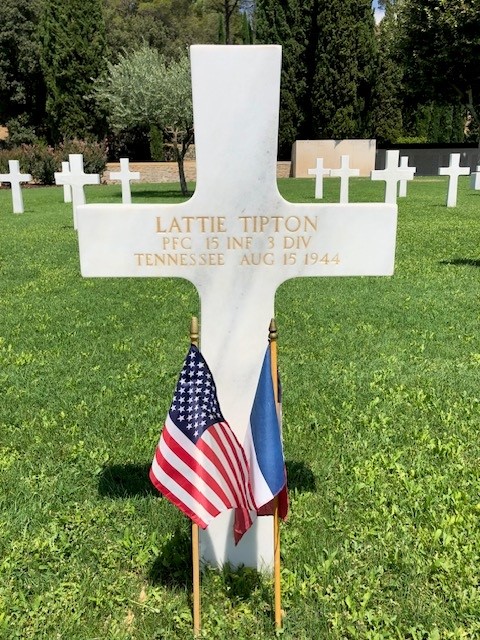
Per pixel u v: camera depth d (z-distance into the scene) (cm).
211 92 111
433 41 1269
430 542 134
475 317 296
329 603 119
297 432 183
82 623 115
